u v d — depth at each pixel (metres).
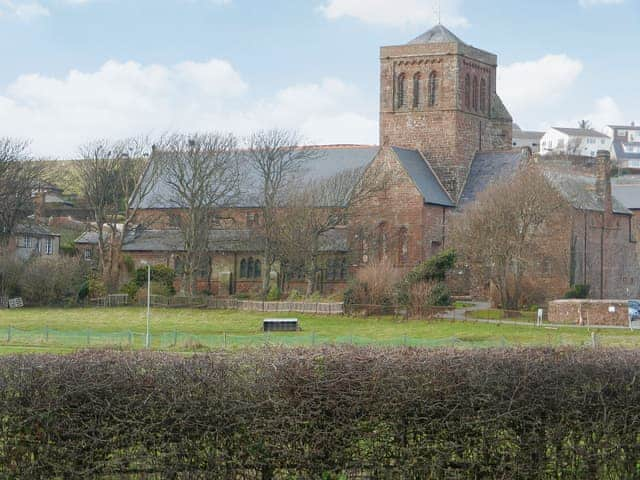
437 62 134.50
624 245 134.75
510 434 25.34
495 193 107.44
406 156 131.50
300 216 118.56
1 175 126.56
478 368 25.25
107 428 24.59
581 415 25.59
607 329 87.50
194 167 124.50
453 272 116.62
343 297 102.50
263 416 24.75
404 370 25.02
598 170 131.25
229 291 129.62
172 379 24.72
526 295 105.12
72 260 116.12
